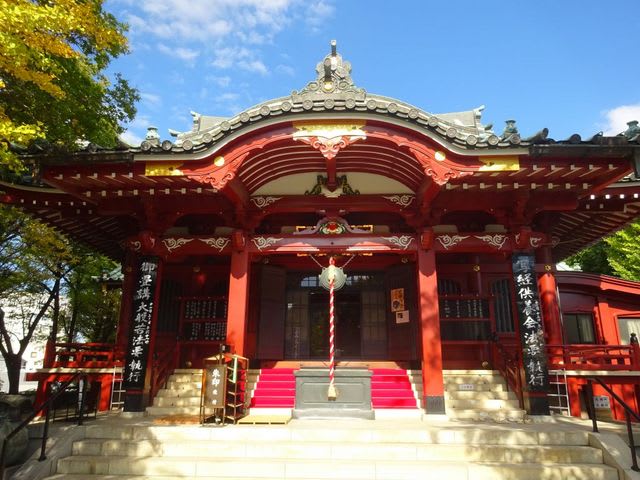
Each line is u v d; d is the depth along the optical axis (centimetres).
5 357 1886
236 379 994
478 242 1160
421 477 740
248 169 1088
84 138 1326
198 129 1672
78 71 1251
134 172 995
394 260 1554
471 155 964
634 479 715
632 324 1698
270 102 1178
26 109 1161
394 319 1495
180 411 1103
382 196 1216
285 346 1541
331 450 805
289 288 1602
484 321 1436
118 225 1456
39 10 791
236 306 1145
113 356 1252
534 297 1116
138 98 1582
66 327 2466
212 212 1204
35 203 1216
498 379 1261
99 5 1244
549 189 1098
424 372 1078
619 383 1119
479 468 741
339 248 1186
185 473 761
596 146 923
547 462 785
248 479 743
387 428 878
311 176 1201
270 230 1359
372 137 972
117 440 852
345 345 1636
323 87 1086
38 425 894
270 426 906
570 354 1152
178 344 1413
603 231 1440
